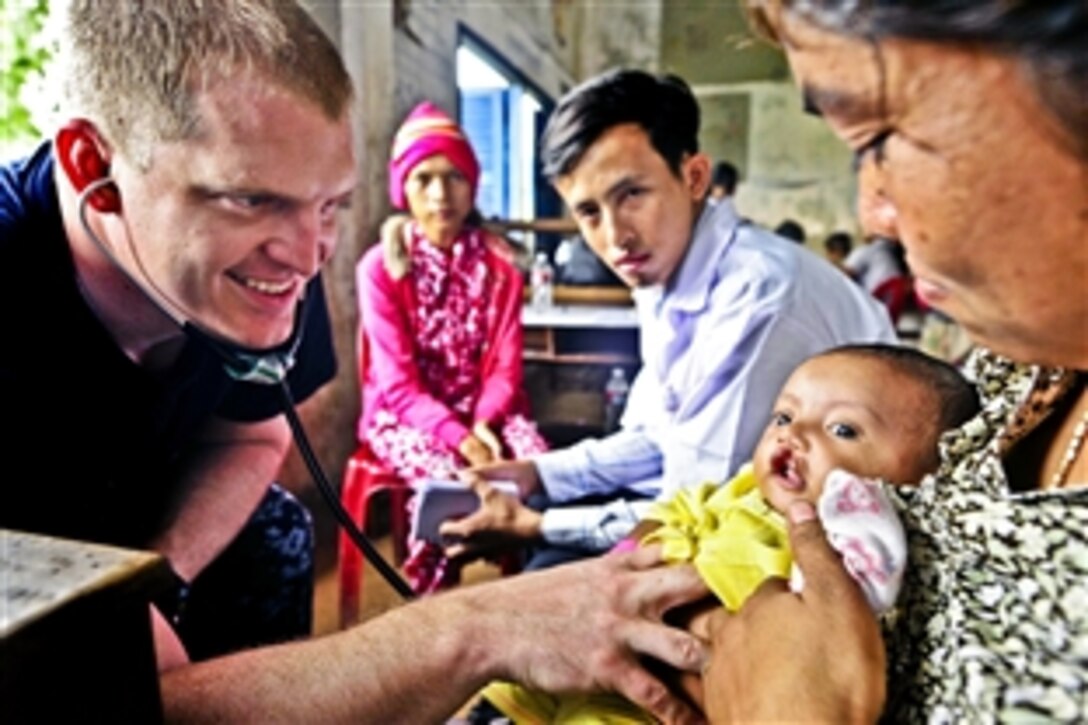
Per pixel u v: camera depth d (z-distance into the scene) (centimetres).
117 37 62
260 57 62
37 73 110
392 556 213
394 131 280
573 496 136
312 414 233
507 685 72
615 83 117
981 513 41
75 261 75
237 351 76
